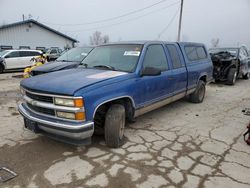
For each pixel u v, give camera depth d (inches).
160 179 115.4
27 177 116.4
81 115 122.1
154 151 144.9
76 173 120.2
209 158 137.0
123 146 151.2
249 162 133.3
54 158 135.2
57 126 124.2
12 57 641.0
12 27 1134.4
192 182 113.3
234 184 112.1
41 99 131.8
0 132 173.2
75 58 334.0
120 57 173.9
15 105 253.8
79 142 126.9
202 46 276.1
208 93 337.1
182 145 154.3
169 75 191.3
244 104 269.1
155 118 211.2
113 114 142.6
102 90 131.4
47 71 277.1
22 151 143.3
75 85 126.6
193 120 206.8
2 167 125.0
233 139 165.6
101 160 133.1
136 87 155.8
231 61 400.2
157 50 187.3
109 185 110.4
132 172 121.3
